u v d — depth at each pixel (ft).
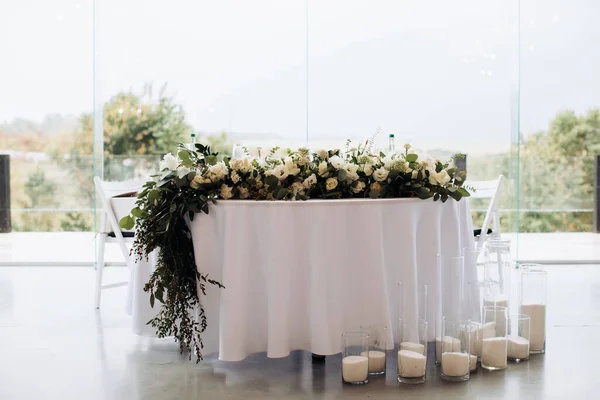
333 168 10.28
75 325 13.51
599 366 10.66
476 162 20.42
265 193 10.11
